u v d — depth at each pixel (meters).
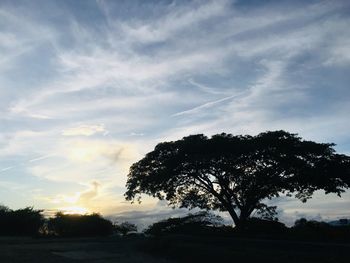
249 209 37.62
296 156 35.88
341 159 35.66
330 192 35.66
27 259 20.06
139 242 28.30
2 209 37.97
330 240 27.48
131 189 39.53
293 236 29.97
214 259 21.56
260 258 20.31
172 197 39.97
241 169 36.28
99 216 38.97
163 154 39.22
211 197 40.09
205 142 37.12
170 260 22.52
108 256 22.31
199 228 35.28
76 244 27.23
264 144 35.81
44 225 37.53
